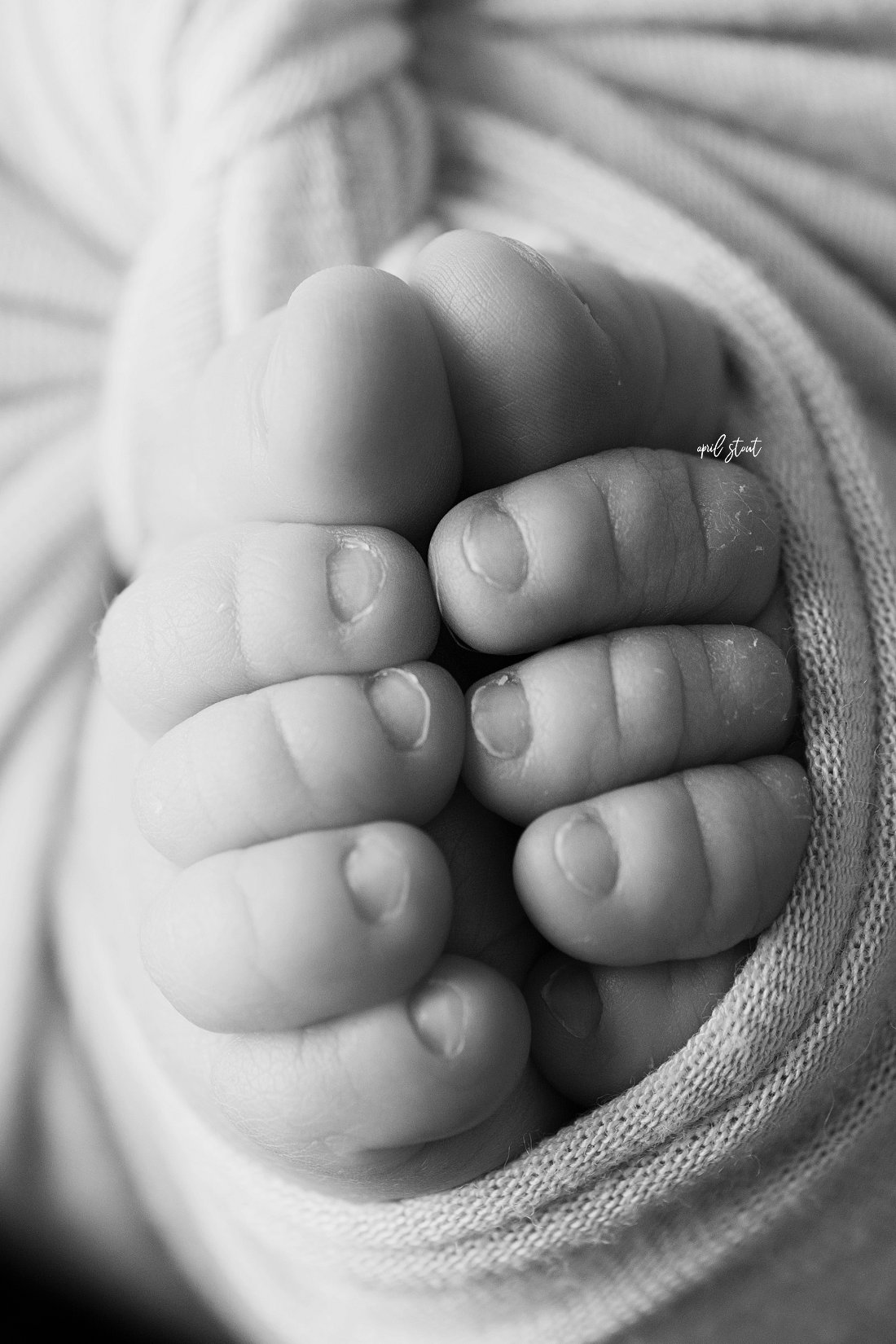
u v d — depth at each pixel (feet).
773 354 0.48
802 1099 0.44
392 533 0.42
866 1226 0.47
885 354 0.54
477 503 0.42
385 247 0.50
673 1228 0.45
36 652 0.56
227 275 0.49
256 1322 0.54
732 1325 0.48
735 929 0.42
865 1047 0.45
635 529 0.42
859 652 0.45
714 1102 0.43
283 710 0.41
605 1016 0.43
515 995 0.42
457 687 0.42
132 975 0.49
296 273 0.49
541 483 0.42
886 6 0.55
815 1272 0.47
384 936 0.41
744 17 0.54
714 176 0.53
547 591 0.42
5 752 0.56
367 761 0.41
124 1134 0.56
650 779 0.42
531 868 0.42
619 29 0.54
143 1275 0.57
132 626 0.43
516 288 0.42
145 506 0.51
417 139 0.51
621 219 0.50
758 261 0.53
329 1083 0.41
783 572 0.45
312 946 0.40
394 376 0.41
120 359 0.51
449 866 0.43
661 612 0.43
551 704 0.42
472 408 0.43
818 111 0.54
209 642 0.42
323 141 0.49
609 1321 0.46
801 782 0.43
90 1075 0.56
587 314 0.43
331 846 0.41
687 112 0.55
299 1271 0.49
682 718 0.42
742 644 0.43
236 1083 0.42
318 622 0.42
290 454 0.42
